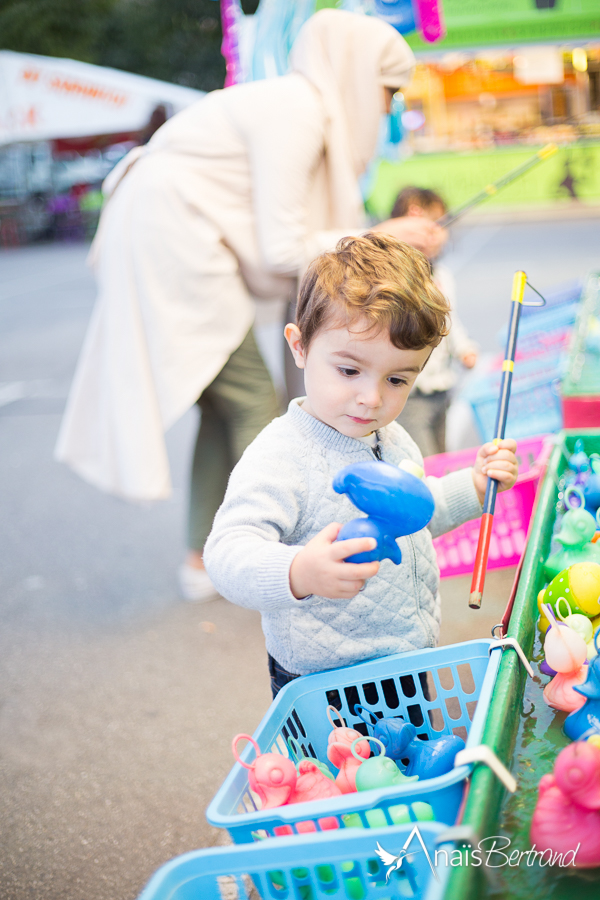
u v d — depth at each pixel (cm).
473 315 852
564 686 143
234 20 470
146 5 2481
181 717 283
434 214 375
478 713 127
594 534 197
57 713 292
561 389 293
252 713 281
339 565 128
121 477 329
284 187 295
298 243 299
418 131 1689
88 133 1394
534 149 1659
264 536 149
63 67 1381
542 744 135
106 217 330
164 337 311
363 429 148
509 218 1700
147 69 2522
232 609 357
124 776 255
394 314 136
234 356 322
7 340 992
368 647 160
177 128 314
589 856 110
